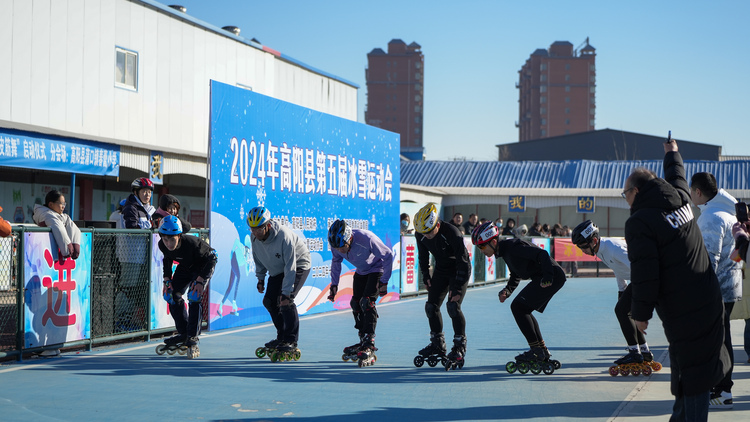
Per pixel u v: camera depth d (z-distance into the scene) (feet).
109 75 55.42
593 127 493.77
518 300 22.29
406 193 103.50
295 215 38.17
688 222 13.89
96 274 26.32
